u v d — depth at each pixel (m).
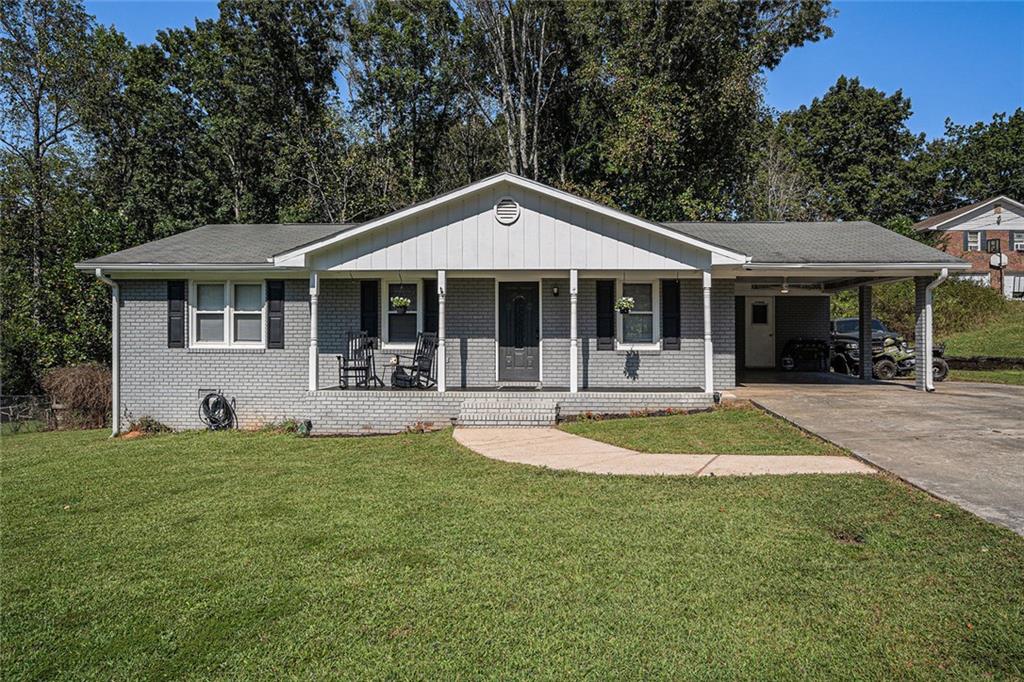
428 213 11.91
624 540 5.00
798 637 3.49
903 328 24.05
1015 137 42.66
